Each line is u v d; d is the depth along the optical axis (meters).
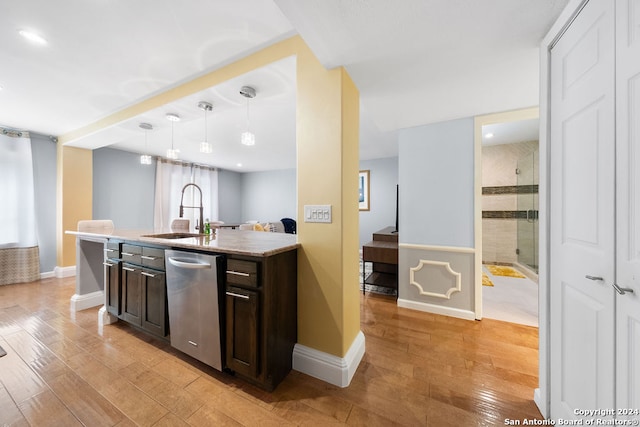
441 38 1.28
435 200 2.50
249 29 1.54
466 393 1.39
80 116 2.92
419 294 2.59
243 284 1.42
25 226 3.45
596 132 0.89
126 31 1.54
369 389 1.43
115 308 2.13
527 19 1.14
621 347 0.79
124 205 4.81
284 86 1.99
